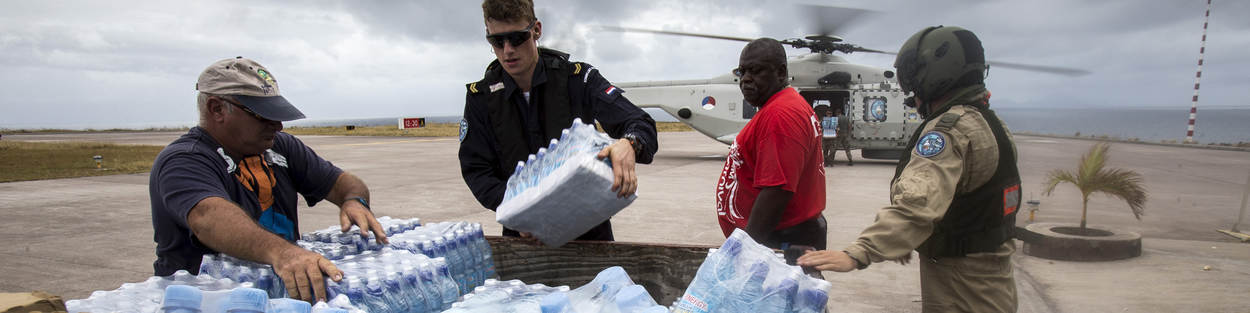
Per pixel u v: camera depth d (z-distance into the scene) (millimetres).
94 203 8516
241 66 1707
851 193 8883
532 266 2143
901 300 3904
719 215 2537
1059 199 8430
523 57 2221
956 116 1649
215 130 1736
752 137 2234
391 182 10805
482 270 2029
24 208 8070
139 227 6684
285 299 1239
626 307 1321
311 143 24703
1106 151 5355
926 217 1543
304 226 6668
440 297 1569
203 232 1543
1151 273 4500
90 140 32562
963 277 1729
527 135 2395
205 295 1177
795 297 1347
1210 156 15719
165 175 1627
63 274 4734
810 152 2176
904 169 1696
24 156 18359
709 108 14734
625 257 2051
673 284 2006
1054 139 20984
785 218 2289
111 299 1319
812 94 14352
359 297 1403
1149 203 8008
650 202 8133
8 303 1000
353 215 1946
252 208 1828
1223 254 5098
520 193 1848
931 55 1716
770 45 2250
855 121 13648
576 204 1680
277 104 1726
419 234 1901
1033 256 5086
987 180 1669
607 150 1664
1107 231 5312
